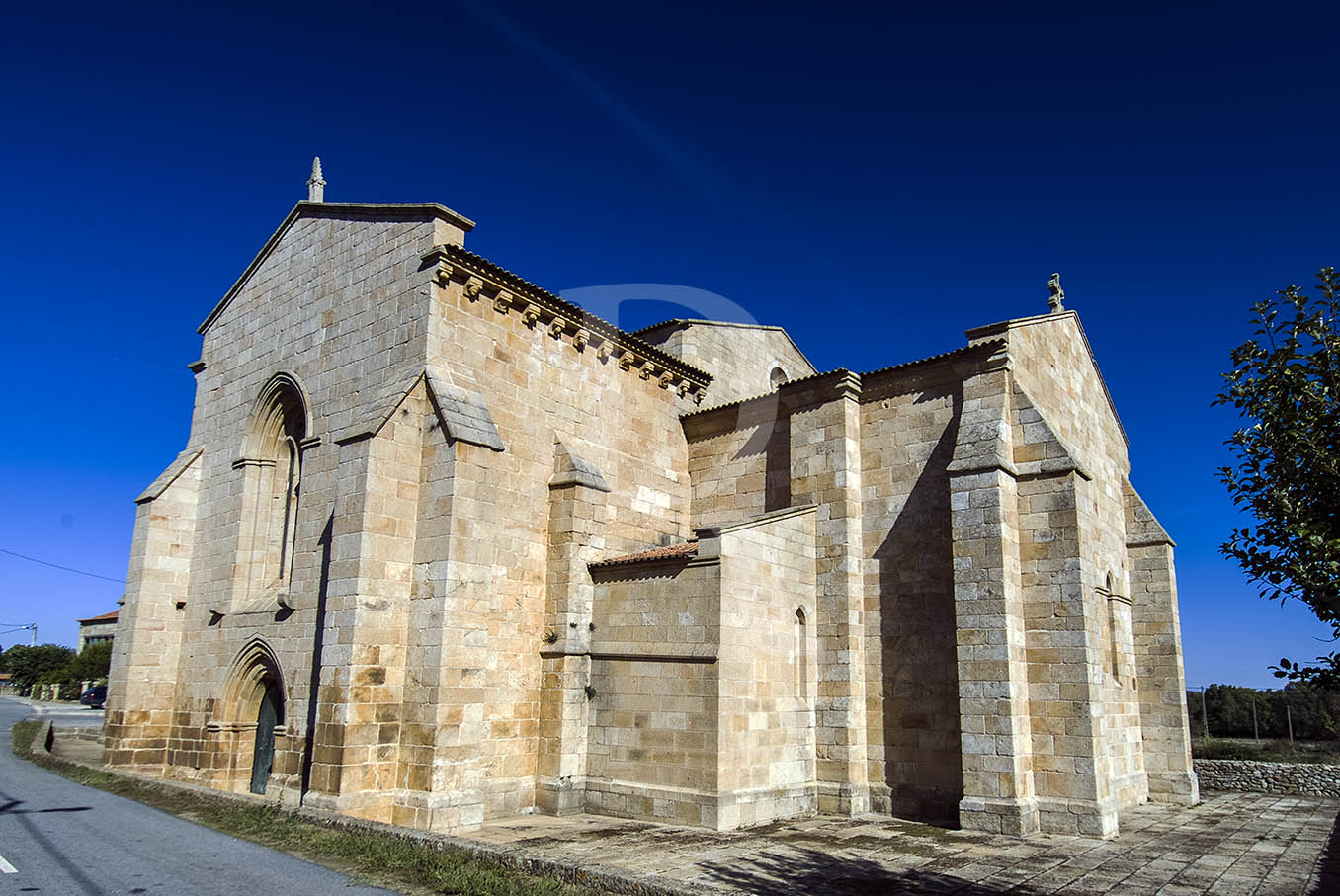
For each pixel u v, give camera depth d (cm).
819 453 2338
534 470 2186
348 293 2256
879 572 2214
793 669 2128
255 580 2403
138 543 2569
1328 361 889
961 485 2053
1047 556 1998
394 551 1900
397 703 1862
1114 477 2728
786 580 2152
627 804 1964
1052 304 2502
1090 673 1898
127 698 2434
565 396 2319
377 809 1788
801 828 1880
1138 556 2714
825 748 2133
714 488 2631
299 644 2075
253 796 1994
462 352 2077
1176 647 2603
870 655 2184
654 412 2625
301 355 2362
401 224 2150
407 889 1111
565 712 2044
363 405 2133
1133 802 2441
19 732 3178
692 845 1661
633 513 2477
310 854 1298
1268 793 2823
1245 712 4775
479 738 1886
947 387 2205
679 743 1925
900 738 2092
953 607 2080
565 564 2136
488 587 1955
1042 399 2264
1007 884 1389
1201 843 1808
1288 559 867
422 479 1964
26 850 1266
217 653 2356
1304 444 870
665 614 2016
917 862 1541
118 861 1211
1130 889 1370
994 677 1919
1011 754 1864
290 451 2455
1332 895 1326
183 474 2623
